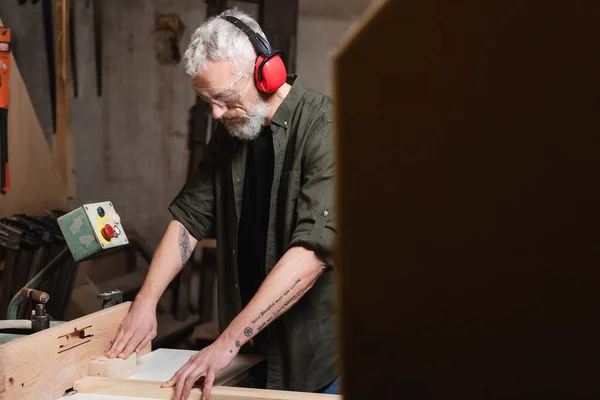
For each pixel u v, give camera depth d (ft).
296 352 5.51
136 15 14.37
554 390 0.86
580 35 0.80
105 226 5.44
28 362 4.35
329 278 5.57
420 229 0.89
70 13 13.97
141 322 5.49
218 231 6.13
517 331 0.86
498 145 0.85
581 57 0.80
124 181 14.64
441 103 0.86
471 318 0.88
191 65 5.28
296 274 4.88
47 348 4.53
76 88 14.37
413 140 0.88
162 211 14.62
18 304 5.40
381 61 0.89
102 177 14.61
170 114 14.51
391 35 0.88
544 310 0.85
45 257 9.73
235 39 5.21
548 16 0.81
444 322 0.89
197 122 14.03
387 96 0.89
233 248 5.96
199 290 14.24
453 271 0.88
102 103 14.49
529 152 0.83
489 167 0.85
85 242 5.35
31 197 11.72
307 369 5.55
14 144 11.09
